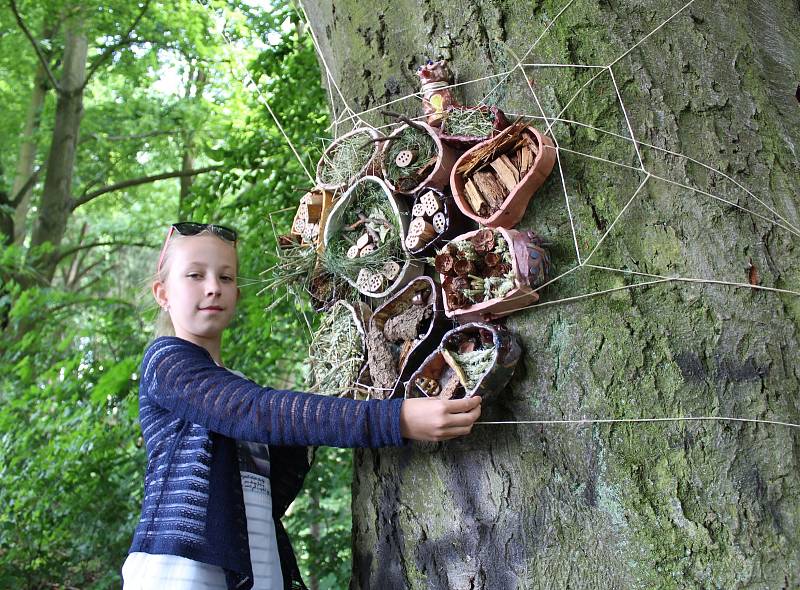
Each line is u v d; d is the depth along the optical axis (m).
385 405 1.22
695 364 1.19
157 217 11.92
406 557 1.43
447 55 1.52
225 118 8.20
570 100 1.35
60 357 4.82
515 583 1.27
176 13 7.46
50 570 4.11
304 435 1.22
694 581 1.12
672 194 1.26
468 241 1.30
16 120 9.56
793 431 1.15
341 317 1.59
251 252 4.20
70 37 8.55
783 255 1.23
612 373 1.23
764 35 1.43
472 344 1.34
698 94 1.31
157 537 1.26
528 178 1.28
